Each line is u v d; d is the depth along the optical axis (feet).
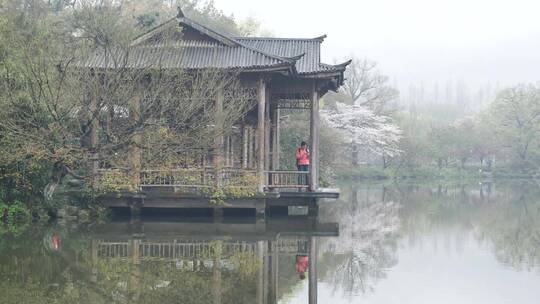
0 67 75.15
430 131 309.83
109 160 81.71
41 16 111.24
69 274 49.19
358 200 144.36
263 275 51.70
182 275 50.03
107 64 77.61
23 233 70.13
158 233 73.97
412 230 86.53
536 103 294.66
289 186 88.94
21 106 75.05
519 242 75.15
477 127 314.96
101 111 79.00
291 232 79.41
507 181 272.51
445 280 51.42
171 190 85.66
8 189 79.61
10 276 48.01
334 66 90.27
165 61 80.07
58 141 75.15
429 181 262.26
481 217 106.52
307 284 49.32
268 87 93.61
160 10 155.43
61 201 82.43
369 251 66.69
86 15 89.86
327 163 163.94
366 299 44.34
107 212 84.89
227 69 82.64
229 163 104.06
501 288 48.26
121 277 48.57
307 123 145.38
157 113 77.92
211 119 80.79
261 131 86.53
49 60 75.61
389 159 267.59
